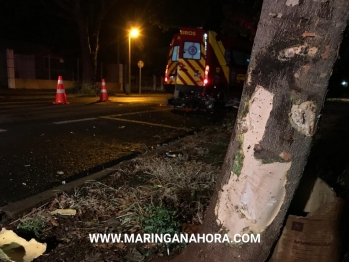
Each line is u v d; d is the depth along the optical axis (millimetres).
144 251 2521
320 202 2416
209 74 10875
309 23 1593
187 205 3262
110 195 3402
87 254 2457
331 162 4863
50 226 2787
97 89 18000
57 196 3336
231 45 11891
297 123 1678
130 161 4672
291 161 1726
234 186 1842
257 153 1741
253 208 1795
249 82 1776
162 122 8688
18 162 4504
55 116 8602
